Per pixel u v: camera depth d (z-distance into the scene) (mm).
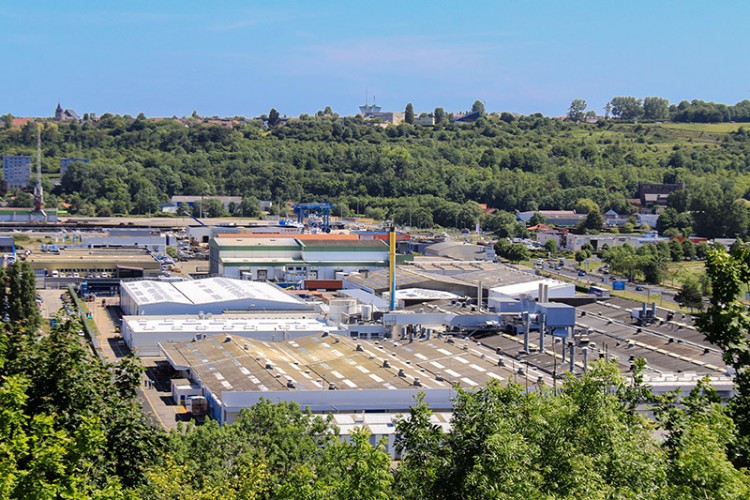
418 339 137750
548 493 45875
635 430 52031
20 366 49062
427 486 48312
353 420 93812
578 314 171125
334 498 47000
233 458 68125
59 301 196625
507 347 137500
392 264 162625
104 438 45250
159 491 53375
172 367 129125
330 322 153125
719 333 50781
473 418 50000
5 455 41562
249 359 117188
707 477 44906
